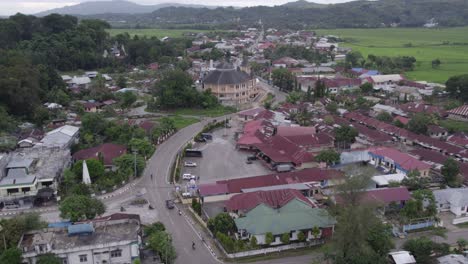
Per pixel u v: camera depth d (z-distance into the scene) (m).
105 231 78.25
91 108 195.00
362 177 87.00
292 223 87.62
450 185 113.56
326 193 108.31
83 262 72.94
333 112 185.75
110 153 127.69
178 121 183.12
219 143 153.75
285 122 170.38
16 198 100.88
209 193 104.88
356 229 74.56
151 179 118.88
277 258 81.69
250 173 124.81
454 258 75.44
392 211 99.12
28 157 118.12
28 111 178.25
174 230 91.19
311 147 142.38
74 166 113.88
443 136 158.25
